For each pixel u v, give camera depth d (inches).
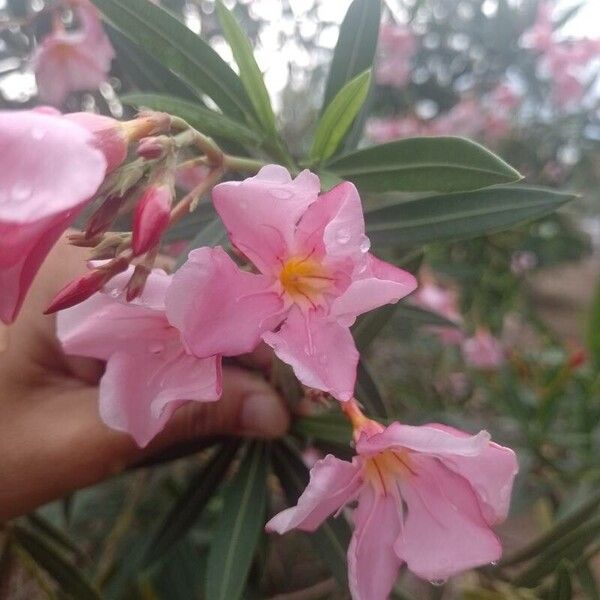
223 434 7.2
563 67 18.7
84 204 3.7
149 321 4.9
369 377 7.1
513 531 12.3
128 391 4.9
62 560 8.1
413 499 5.1
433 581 5.1
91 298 5.0
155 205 4.5
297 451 7.3
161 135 4.8
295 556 12.6
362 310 4.6
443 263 15.0
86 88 9.6
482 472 4.8
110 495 11.0
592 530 8.1
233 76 6.2
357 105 5.9
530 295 21.4
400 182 5.7
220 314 4.4
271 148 6.3
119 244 4.6
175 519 7.6
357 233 4.4
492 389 13.0
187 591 9.6
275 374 6.9
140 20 6.0
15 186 3.5
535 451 11.4
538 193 5.8
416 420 8.8
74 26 10.2
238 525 6.6
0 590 8.3
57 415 6.8
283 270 4.8
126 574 8.1
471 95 19.3
